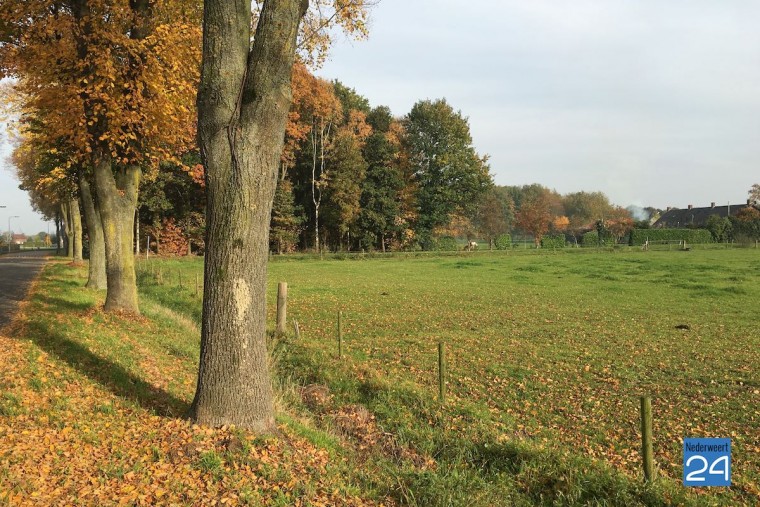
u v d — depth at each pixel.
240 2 6.72
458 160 76.75
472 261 53.75
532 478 7.10
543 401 10.73
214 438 6.55
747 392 11.30
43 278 27.16
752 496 6.96
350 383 11.24
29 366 9.10
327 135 66.81
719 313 21.48
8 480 5.28
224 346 6.86
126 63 14.49
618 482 6.72
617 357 14.18
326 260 57.62
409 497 6.45
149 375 9.97
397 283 33.22
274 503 5.60
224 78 6.64
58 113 14.23
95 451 6.27
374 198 68.50
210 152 6.76
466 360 13.73
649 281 33.19
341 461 7.16
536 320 20.06
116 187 16.58
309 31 13.67
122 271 16.33
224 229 6.77
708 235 82.50
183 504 5.37
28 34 14.26
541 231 92.06
